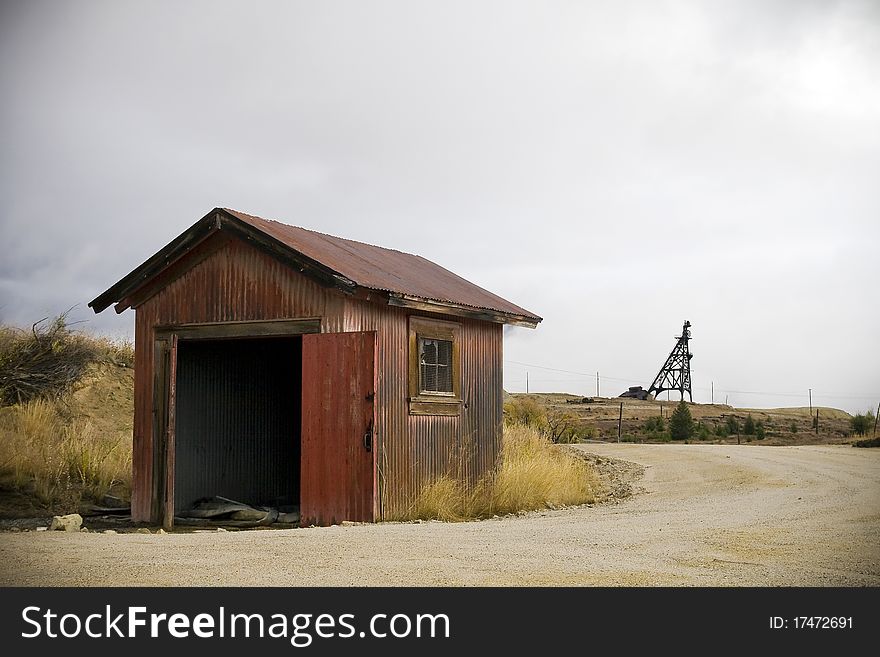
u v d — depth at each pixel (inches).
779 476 768.9
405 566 321.4
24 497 596.1
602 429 2292.1
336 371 517.7
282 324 535.8
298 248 527.2
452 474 592.7
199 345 617.9
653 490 726.5
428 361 582.9
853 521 460.1
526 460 724.7
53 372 829.8
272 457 683.4
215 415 629.9
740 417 2760.8
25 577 306.5
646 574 309.4
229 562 330.0
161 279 574.6
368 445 506.9
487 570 314.8
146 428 570.6
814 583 300.8
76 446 674.8
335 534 421.4
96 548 369.7
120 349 938.1
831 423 2657.5
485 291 718.5
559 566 323.0
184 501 597.9
